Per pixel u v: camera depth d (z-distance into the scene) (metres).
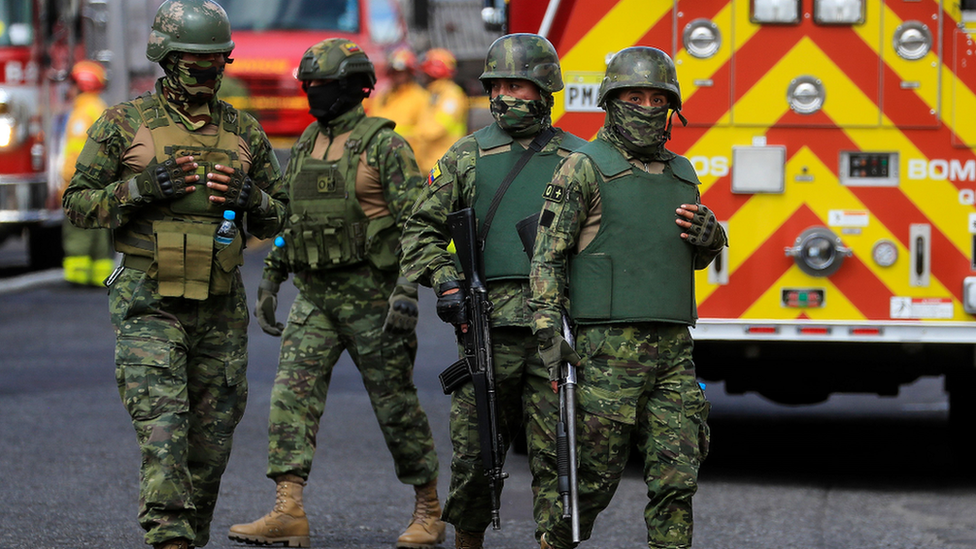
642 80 11.56
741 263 17.36
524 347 12.53
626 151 11.87
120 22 43.91
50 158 38.94
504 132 12.88
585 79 17.64
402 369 14.83
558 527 12.00
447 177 12.87
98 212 12.23
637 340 11.69
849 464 19.62
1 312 33.75
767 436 21.88
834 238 17.23
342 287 14.84
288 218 14.86
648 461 11.84
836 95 17.17
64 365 26.75
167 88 12.51
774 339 17.36
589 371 11.70
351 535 15.31
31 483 17.52
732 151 17.28
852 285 17.30
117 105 12.50
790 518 16.25
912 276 17.23
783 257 17.34
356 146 14.70
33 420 21.64
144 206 12.40
